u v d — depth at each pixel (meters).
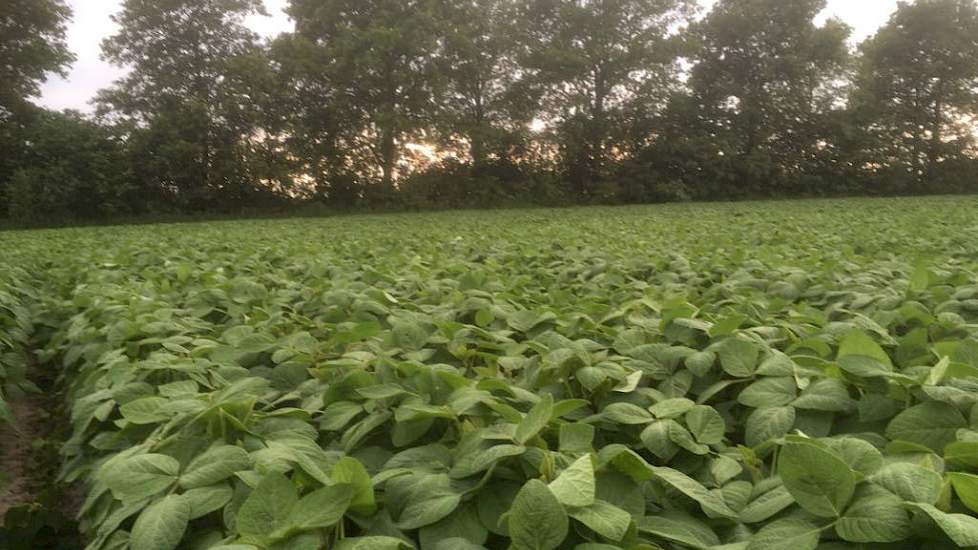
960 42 56.25
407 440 2.33
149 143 44.53
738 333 3.31
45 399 6.31
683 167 53.66
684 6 55.28
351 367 3.15
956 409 2.19
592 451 2.05
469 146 51.81
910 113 58.50
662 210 36.25
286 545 1.65
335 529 1.79
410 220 30.59
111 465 2.13
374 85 47.41
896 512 1.55
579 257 8.20
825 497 1.65
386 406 2.56
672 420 2.29
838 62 55.81
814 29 54.69
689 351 3.00
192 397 2.62
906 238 10.27
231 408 2.38
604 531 1.58
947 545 1.51
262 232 18.66
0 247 14.83
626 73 53.50
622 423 2.47
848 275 6.11
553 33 54.06
